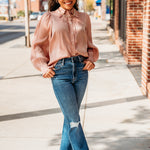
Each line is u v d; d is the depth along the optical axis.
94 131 4.37
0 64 10.39
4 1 65.75
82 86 2.98
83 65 2.96
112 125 4.59
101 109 5.38
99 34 23.17
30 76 8.37
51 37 2.90
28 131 4.42
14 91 6.77
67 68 2.87
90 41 3.13
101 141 4.01
